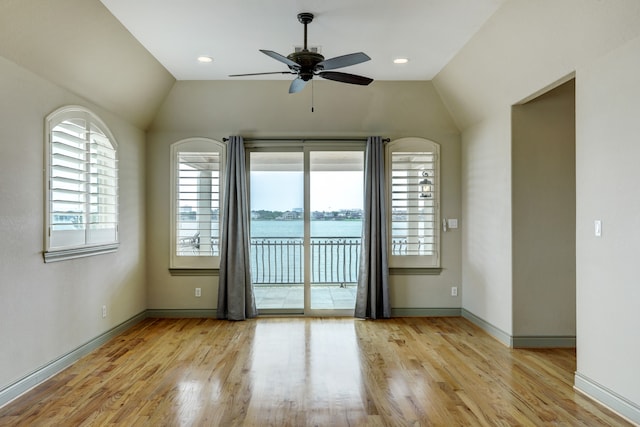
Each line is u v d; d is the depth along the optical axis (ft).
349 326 16.66
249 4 10.78
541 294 13.75
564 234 13.75
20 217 10.15
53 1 9.50
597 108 9.77
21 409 9.40
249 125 17.87
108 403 9.73
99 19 11.03
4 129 9.62
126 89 14.38
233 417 9.07
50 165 11.20
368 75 16.02
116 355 13.10
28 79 10.41
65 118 11.84
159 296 17.99
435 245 18.28
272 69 15.30
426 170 18.28
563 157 13.70
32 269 10.59
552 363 12.38
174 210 17.92
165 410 9.39
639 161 8.64
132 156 16.46
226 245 17.63
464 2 10.74
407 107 17.44
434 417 9.09
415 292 18.34
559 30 10.03
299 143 18.33
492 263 15.21
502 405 9.66
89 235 13.15
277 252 18.69
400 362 12.51
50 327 11.31
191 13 11.23
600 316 9.77
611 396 9.41
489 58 12.99
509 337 13.91
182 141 17.95
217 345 14.15
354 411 9.37
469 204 17.37
